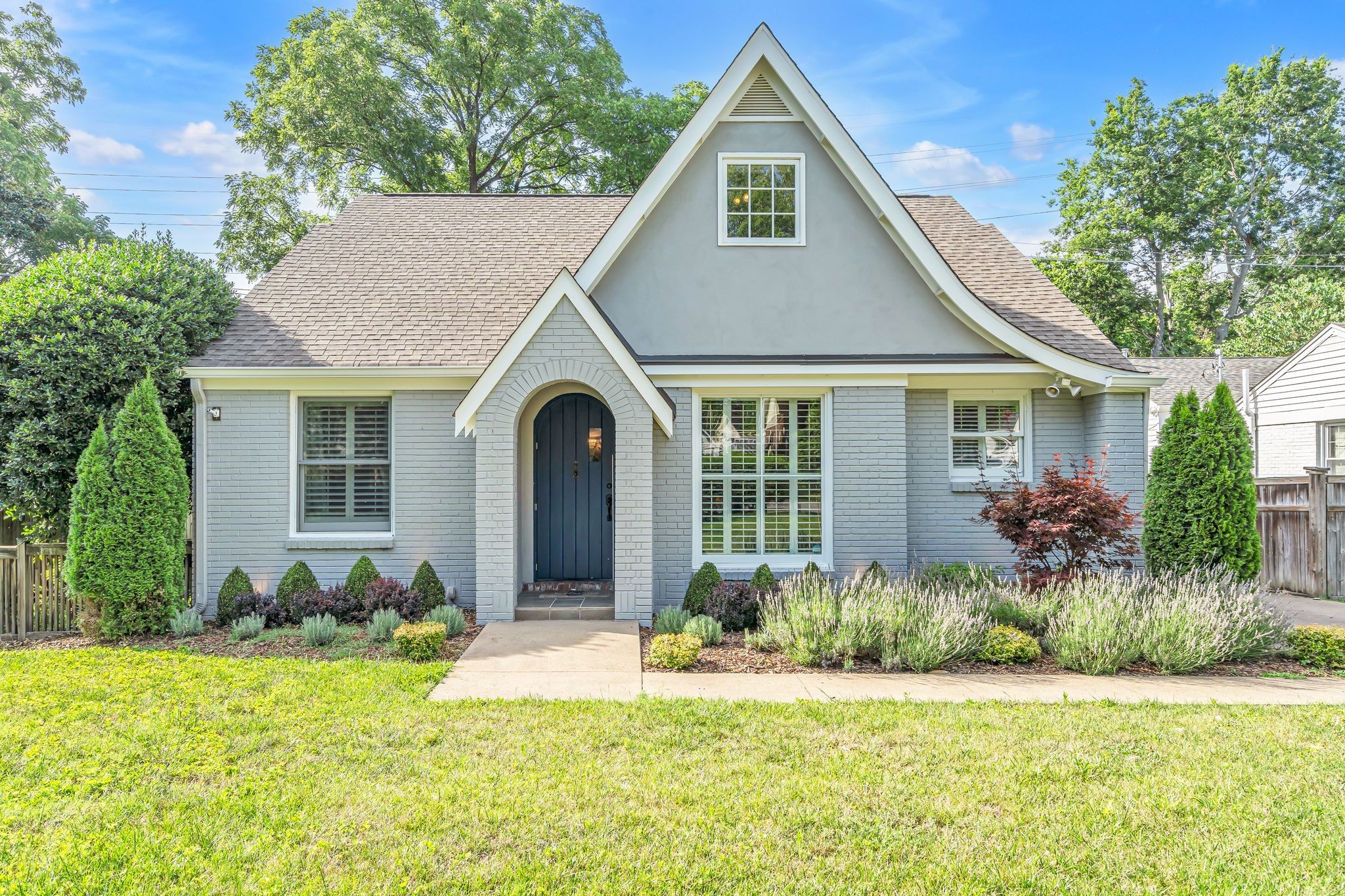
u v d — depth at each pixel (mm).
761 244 11664
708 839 4461
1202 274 39906
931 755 5676
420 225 14742
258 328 11836
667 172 11312
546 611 10281
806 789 5074
